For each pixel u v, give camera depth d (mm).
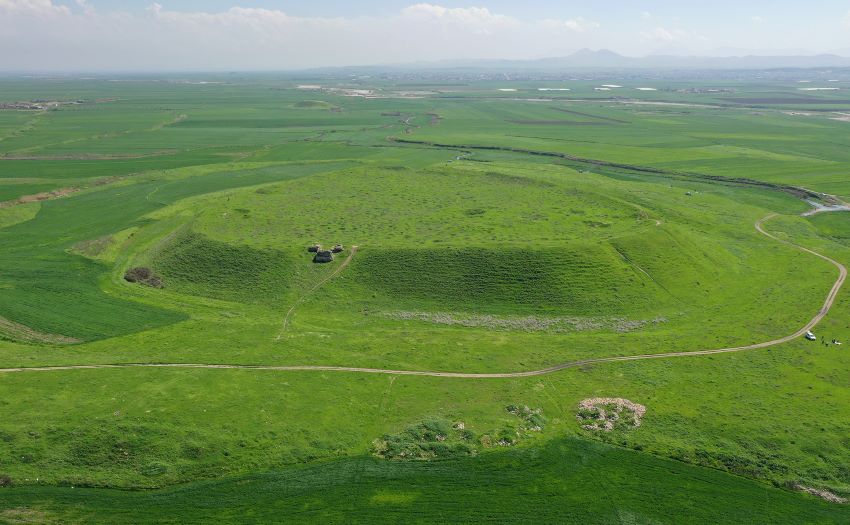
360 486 49594
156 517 46000
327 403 59562
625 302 83875
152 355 68125
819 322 79438
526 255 90938
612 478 50750
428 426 56281
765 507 47781
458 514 46875
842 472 51094
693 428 56719
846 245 116000
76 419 54750
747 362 68750
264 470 51031
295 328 77312
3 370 62875
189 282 91438
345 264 92688
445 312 82500
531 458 53000
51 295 85062
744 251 107938
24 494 47250
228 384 61875
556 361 69312
